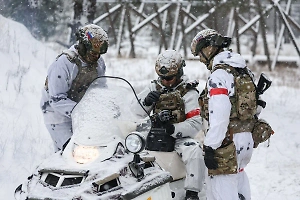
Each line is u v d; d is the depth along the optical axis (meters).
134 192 7.00
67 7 34.22
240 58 8.38
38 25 30.44
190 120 9.20
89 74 9.95
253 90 8.31
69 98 9.97
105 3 39.53
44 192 6.92
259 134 8.48
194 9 41.41
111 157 7.39
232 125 8.30
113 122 7.88
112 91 8.45
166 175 7.81
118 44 39.03
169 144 8.91
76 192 6.75
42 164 7.48
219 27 41.94
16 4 27.48
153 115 9.06
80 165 7.23
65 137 10.10
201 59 8.72
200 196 9.14
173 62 9.28
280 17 37.81
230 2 36.50
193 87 9.54
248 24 37.28
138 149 7.21
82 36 9.77
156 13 38.88
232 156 8.23
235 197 8.39
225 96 8.06
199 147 8.94
